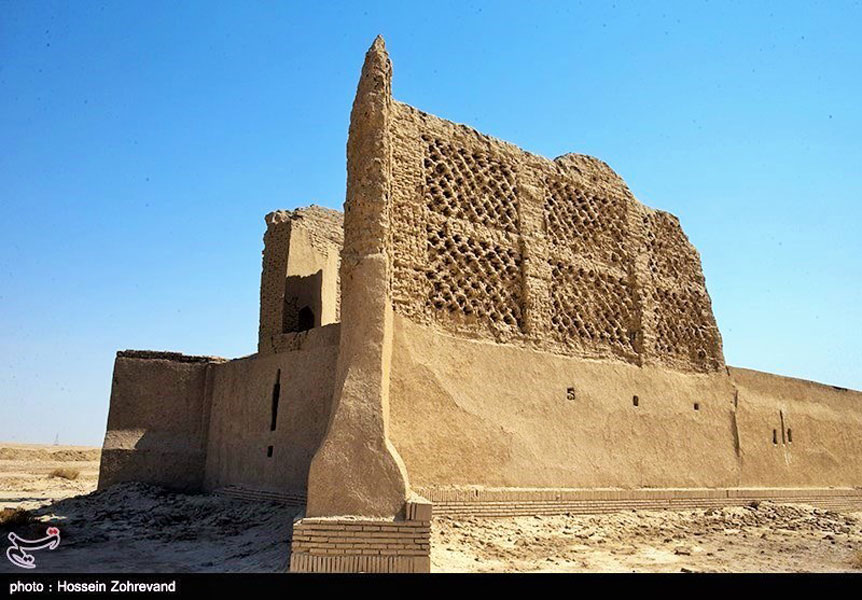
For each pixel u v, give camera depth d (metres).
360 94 11.26
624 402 15.01
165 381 16.44
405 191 12.30
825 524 15.32
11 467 29.23
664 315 17.16
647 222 17.55
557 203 15.29
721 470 16.88
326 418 12.23
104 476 15.48
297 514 11.26
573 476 13.38
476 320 12.81
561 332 14.41
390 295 11.33
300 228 16.50
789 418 19.45
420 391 11.45
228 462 14.97
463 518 11.23
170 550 10.05
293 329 15.79
